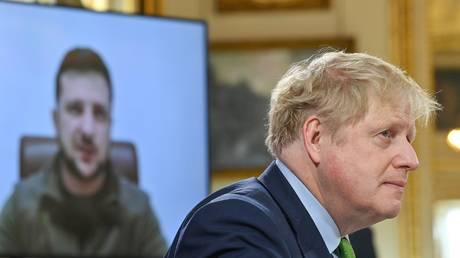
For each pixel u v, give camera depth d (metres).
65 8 7.37
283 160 2.70
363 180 2.57
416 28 10.98
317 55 2.79
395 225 10.78
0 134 7.01
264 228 2.44
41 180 7.10
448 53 12.60
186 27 7.94
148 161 7.65
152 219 7.57
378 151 2.57
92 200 7.28
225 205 2.48
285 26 10.89
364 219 2.64
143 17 7.74
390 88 2.57
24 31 7.19
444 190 13.17
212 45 10.81
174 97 7.84
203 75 7.96
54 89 7.24
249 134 10.72
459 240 13.62
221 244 2.40
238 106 10.76
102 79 7.47
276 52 10.77
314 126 2.61
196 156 7.87
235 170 10.66
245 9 10.94
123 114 7.58
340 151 2.58
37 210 7.05
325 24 10.90
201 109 7.94
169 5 10.83
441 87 12.87
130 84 7.63
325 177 2.61
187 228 2.49
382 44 10.90
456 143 12.98
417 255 10.73
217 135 10.73
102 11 7.54
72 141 7.27
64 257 7.11
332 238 2.65
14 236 6.95
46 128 7.18
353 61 2.62
